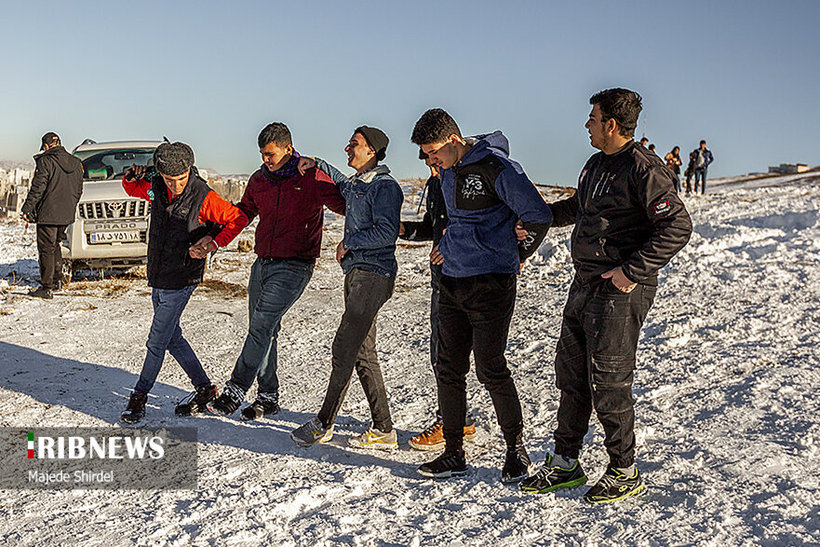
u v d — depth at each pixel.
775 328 7.51
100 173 11.25
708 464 4.31
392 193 4.63
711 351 6.76
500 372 4.19
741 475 4.12
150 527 3.68
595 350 3.86
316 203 5.13
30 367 6.52
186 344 5.43
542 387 6.04
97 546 3.49
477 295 4.10
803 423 4.87
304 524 3.69
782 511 3.65
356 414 5.54
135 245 10.37
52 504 3.97
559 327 8.05
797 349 6.77
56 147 9.34
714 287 9.72
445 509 3.87
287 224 5.14
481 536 3.54
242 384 5.18
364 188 4.66
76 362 6.77
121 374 6.45
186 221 5.12
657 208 3.61
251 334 5.15
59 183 9.33
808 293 9.23
